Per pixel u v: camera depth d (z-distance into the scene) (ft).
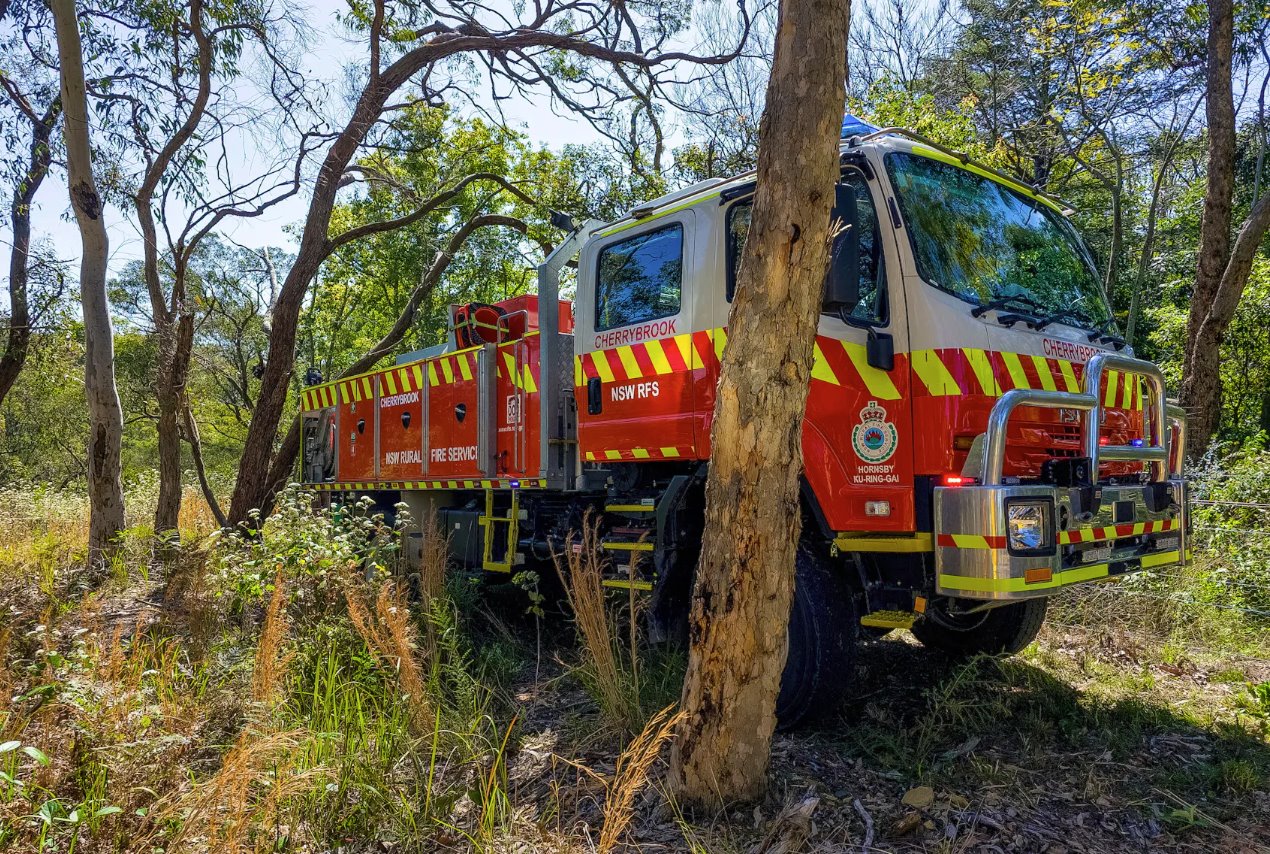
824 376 15.15
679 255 18.01
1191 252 59.21
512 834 11.52
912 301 14.42
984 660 18.22
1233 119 33.58
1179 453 17.48
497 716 16.12
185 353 36.35
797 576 14.85
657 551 17.65
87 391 33.32
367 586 18.19
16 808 10.75
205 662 16.42
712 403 16.92
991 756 13.75
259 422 36.58
